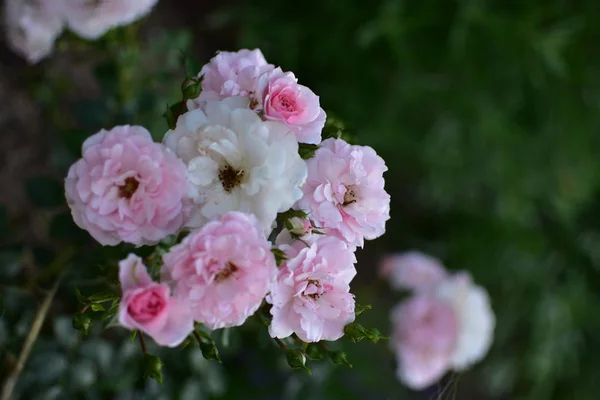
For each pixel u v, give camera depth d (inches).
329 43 53.5
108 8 31.7
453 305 40.7
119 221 27.3
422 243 61.8
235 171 27.6
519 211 57.3
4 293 32.9
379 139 54.1
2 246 33.9
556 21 51.9
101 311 29.2
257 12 54.4
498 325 60.7
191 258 26.9
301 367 28.5
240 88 28.4
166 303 26.6
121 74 36.1
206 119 27.6
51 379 32.4
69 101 45.9
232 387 41.4
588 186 58.0
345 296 28.0
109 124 35.1
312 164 28.3
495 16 49.4
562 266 60.8
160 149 27.3
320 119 28.4
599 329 64.2
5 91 44.8
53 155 35.4
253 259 26.9
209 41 56.7
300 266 27.8
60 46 35.2
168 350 34.7
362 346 48.3
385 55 54.4
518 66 51.9
